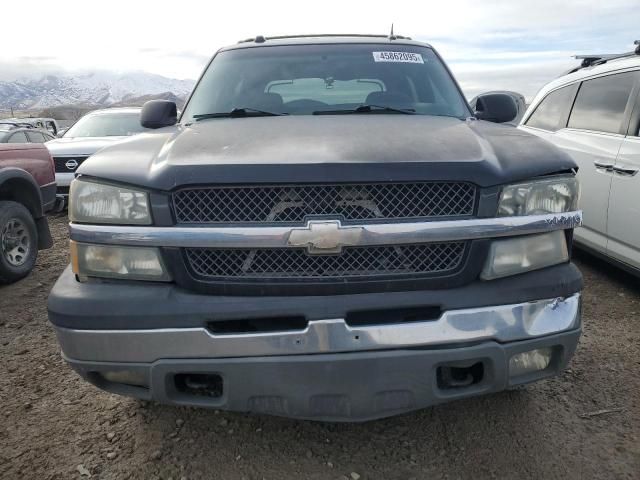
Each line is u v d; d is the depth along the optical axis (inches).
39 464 97.9
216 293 83.8
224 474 94.8
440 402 86.1
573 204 92.6
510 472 94.5
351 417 84.7
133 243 85.0
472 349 84.0
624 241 171.3
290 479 93.5
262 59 146.6
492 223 84.7
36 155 228.7
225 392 84.2
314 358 81.3
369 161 83.1
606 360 134.6
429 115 126.2
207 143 95.7
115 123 413.4
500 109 134.6
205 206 83.8
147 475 94.7
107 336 84.0
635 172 165.6
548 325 87.5
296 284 82.5
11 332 160.2
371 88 136.1
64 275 94.0
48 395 122.3
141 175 86.4
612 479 92.1
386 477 93.8
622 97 184.5
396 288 83.6
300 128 105.5
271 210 82.7
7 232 203.3
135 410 114.7
